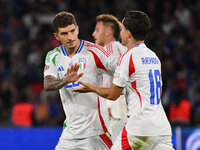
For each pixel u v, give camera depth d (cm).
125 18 1447
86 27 4091
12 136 2714
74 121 1532
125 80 1392
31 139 2698
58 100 3572
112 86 1404
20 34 4475
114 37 1945
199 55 3956
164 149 1398
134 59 1395
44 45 4191
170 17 4219
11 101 3741
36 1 4631
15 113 3350
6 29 4541
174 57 3878
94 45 1509
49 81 1474
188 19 4247
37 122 3294
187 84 3647
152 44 3947
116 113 1853
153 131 1373
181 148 2464
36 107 3556
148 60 1412
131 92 1410
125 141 1401
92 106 1509
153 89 1397
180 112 3156
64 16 1458
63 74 1522
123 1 4328
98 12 4269
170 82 3356
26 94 3706
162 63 3631
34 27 4441
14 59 4188
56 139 2678
